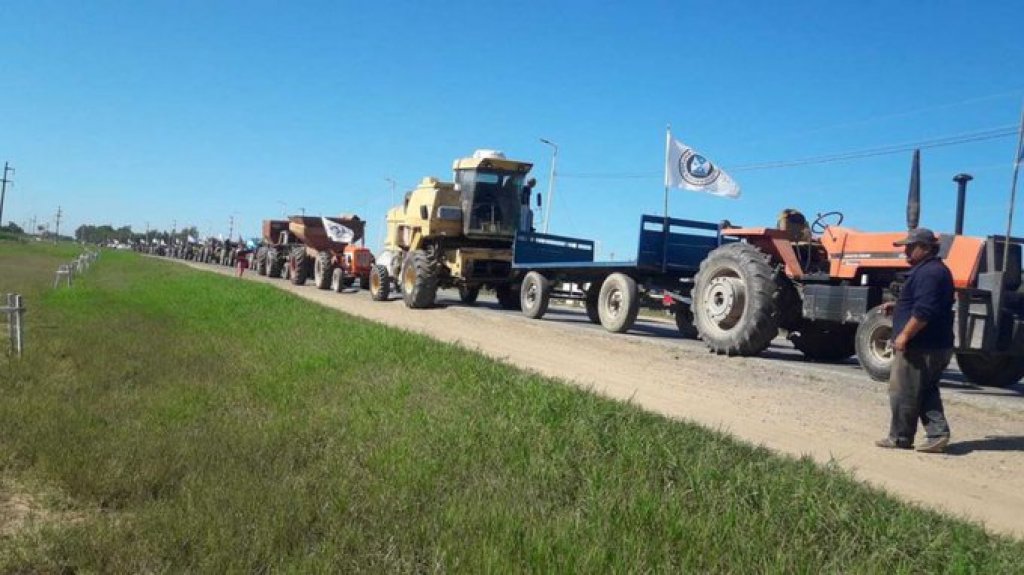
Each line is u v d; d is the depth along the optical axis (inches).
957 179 375.9
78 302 782.5
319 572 148.9
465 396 300.0
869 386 370.6
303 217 1244.5
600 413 262.4
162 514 178.1
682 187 608.1
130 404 303.3
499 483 198.4
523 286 724.0
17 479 214.8
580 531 163.9
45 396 309.7
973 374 414.3
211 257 2474.2
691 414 299.1
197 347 465.7
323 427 262.2
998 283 350.6
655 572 147.9
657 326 727.1
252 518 174.1
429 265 783.1
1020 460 248.7
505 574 145.5
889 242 410.9
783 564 150.3
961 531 170.6
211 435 250.5
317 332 508.1
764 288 460.8
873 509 180.7
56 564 158.2
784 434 273.3
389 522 173.2
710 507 180.5
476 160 800.9
